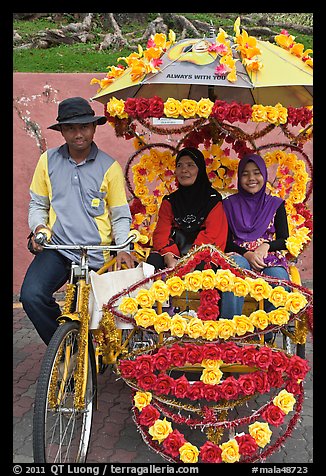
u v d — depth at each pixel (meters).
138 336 3.18
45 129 5.52
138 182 4.16
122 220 3.14
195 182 3.46
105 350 2.74
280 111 2.88
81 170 3.08
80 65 6.57
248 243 3.45
